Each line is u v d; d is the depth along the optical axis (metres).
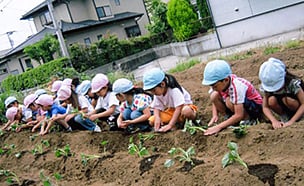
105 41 22.59
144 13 33.88
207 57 13.46
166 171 3.30
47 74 19.59
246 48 13.38
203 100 6.21
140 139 4.22
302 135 2.97
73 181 4.15
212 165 3.03
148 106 4.65
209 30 18.69
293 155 2.84
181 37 18.59
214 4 16.19
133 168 3.68
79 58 21.03
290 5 14.73
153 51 25.00
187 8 18.09
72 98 5.86
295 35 12.95
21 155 5.49
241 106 3.72
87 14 29.44
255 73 7.73
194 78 9.20
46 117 6.19
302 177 2.52
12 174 4.65
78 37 27.19
